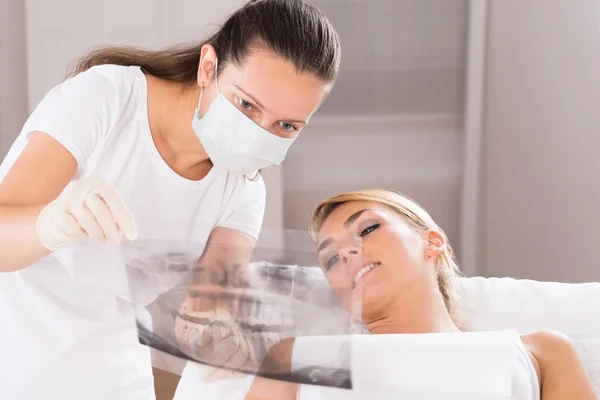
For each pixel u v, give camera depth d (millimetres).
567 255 2525
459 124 2686
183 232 1131
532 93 2551
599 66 2395
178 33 2416
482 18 2564
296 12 1061
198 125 1110
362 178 2703
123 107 1114
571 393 1346
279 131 1109
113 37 2406
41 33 2383
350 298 993
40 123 1029
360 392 1117
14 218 919
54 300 1031
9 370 1057
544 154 2547
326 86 1071
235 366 998
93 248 995
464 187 2668
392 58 2645
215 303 985
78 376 1034
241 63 1058
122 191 1146
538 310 1623
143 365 1054
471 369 1186
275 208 2529
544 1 2484
